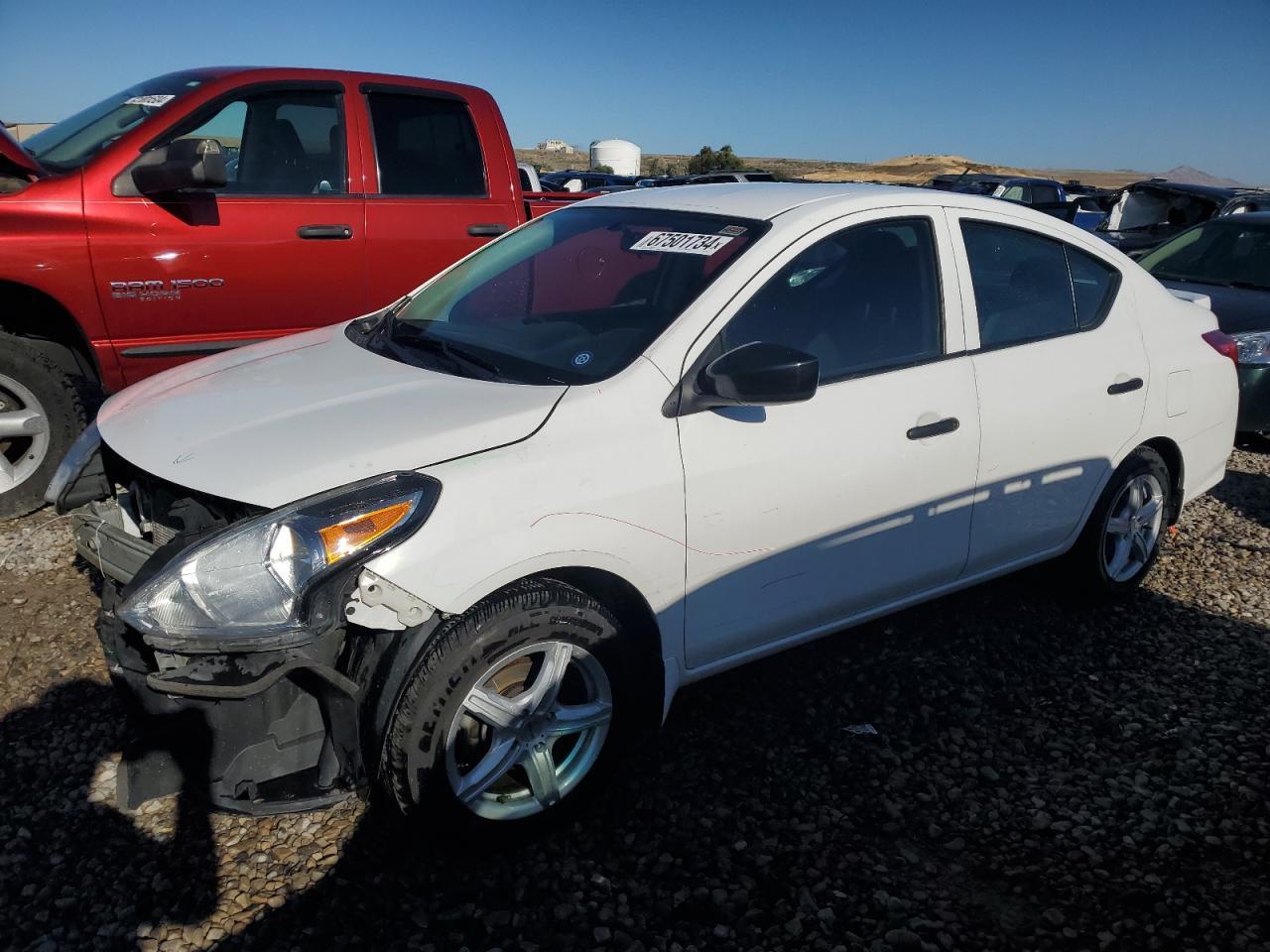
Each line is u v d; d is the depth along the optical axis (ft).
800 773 9.96
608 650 8.65
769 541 9.57
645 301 9.80
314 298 16.98
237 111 16.21
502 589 8.15
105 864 8.30
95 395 19.34
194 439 8.47
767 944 7.84
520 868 8.52
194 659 7.40
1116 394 12.37
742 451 9.18
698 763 10.05
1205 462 14.06
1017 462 11.44
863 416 10.00
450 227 18.13
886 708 11.15
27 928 7.61
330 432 8.25
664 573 8.93
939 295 10.94
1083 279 12.55
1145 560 13.78
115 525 8.91
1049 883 8.59
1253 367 20.62
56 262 14.51
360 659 7.96
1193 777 10.08
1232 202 39.68
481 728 8.43
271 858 8.46
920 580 11.10
